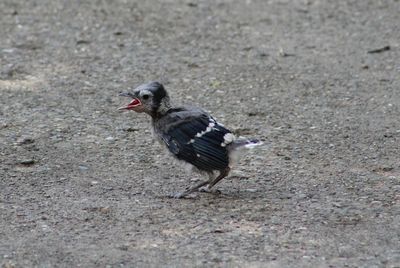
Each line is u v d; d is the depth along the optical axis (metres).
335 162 13.00
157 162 12.88
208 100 15.89
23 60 17.83
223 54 18.67
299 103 15.82
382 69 17.84
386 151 13.48
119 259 9.59
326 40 19.73
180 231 10.38
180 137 11.37
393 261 9.59
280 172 12.55
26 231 10.33
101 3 22.17
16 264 9.42
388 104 15.79
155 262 9.52
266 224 10.62
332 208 11.17
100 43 19.12
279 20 21.22
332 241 10.15
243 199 11.49
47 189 11.73
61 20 20.58
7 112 14.90
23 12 21.11
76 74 17.16
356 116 15.16
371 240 10.17
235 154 11.32
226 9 22.05
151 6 22.11
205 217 10.83
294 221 10.73
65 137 13.82
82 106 15.38
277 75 17.39
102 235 10.24
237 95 16.19
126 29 20.16
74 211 10.95
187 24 20.72
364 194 11.71
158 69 17.61
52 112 14.99
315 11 21.98
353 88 16.69
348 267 9.44
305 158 13.16
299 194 11.68
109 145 13.55
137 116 14.95
